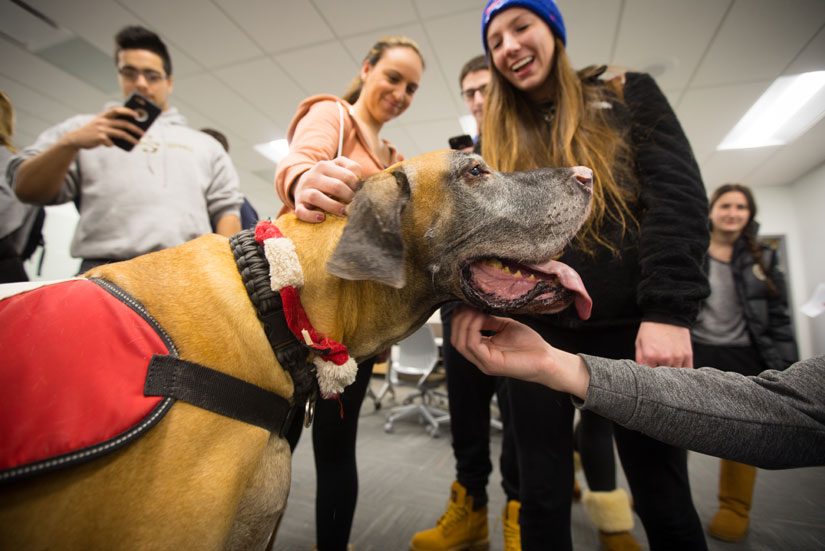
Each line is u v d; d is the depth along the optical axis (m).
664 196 0.96
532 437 1.00
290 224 0.81
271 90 4.04
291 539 1.65
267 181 6.78
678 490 0.93
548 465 0.98
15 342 0.52
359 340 0.83
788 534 1.78
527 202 0.85
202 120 4.64
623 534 1.57
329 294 0.76
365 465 2.54
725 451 0.66
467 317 0.84
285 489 0.76
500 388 1.61
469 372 1.66
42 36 3.30
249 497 0.69
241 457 0.62
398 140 5.17
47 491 0.49
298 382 0.73
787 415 0.64
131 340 0.57
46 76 3.88
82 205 1.38
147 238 1.36
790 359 2.00
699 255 0.91
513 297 0.82
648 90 1.09
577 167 0.90
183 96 4.14
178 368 0.58
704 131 4.59
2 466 0.46
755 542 1.72
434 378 4.10
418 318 0.88
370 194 0.76
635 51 3.29
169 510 0.54
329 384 0.72
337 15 3.03
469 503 1.60
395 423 3.72
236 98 4.18
